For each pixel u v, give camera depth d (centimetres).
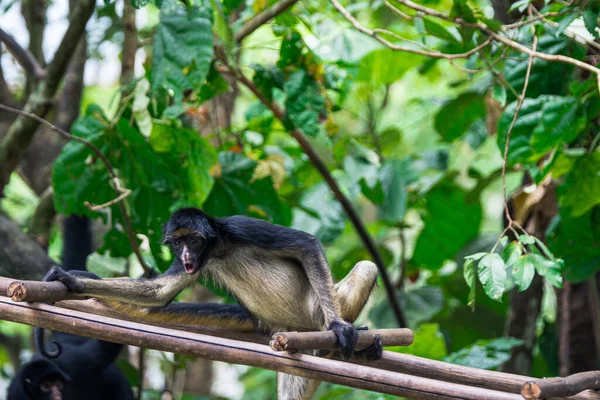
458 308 1349
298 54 1008
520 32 903
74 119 1310
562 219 952
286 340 635
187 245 787
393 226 1338
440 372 726
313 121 998
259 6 1027
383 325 1227
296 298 826
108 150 1007
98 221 1245
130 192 948
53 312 657
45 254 1105
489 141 1753
